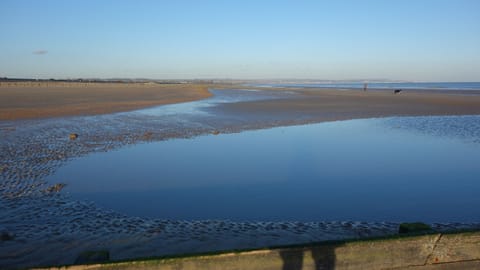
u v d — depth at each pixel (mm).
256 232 6684
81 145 14148
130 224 7027
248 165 11617
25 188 9133
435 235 4039
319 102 36438
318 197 8797
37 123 19406
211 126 19156
